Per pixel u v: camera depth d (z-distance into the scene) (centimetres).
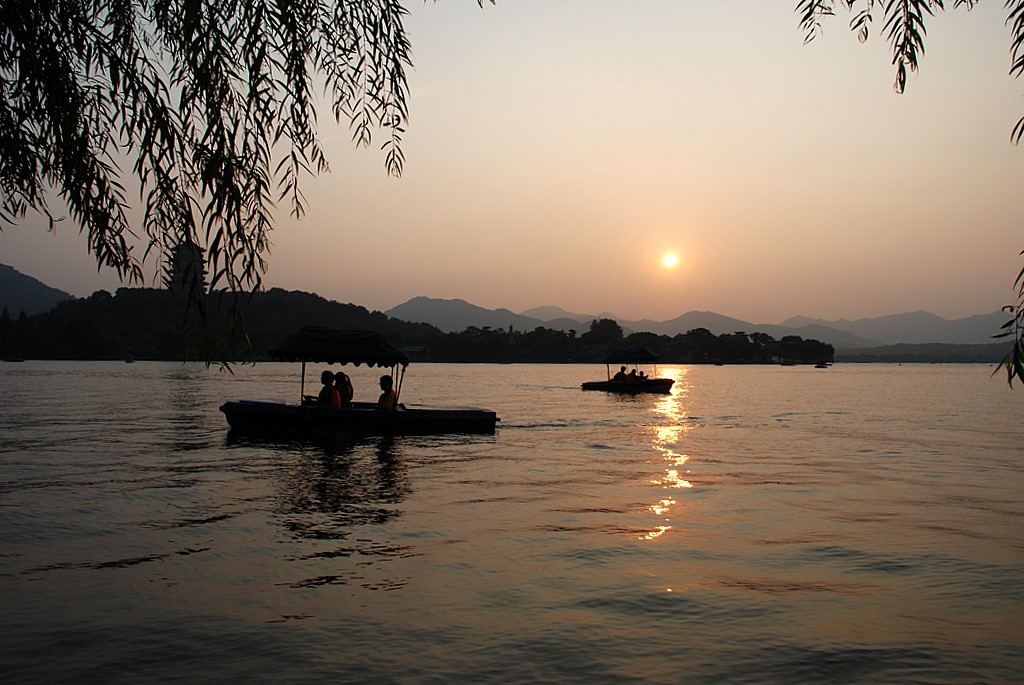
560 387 7944
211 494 1517
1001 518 1366
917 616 829
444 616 807
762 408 4916
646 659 700
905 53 506
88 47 457
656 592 902
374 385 8094
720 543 1157
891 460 2231
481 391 6969
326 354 2442
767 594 902
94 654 691
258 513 1335
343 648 713
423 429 2616
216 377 9675
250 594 870
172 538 1139
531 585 923
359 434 2512
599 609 838
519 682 647
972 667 693
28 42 459
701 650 724
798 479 1836
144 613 800
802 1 541
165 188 432
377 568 988
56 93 461
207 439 2505
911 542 1172
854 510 1437
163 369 12600
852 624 802
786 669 684
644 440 2761
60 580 913
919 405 5409
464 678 653
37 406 4156
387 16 501
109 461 1986
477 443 2511
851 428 3406
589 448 2461
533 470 1938
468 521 1296
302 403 2583
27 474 1764
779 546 1141
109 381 7800
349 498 1494
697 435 2994
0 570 954
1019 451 2489
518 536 1187
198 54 421
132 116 432
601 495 1576
